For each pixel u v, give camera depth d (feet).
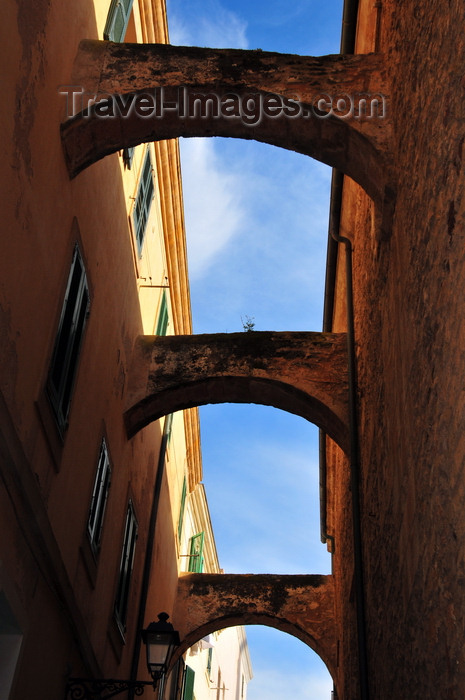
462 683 12.75
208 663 65.51
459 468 13.05
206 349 31.19
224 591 41.96
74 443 22.72
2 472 16.93
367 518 24.90
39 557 19.35
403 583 18.30
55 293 20.26
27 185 18.13
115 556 28.48
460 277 13.32
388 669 20.38
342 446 29.19
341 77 22.65
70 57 22.00
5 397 16.90
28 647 18.90
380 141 21.21
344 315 32.65
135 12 28.91
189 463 51.37
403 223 19.10
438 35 15.58
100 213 24.91
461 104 13.61
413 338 17.38
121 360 29.17
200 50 23.13
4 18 16.52
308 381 29.66
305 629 40.22
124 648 30.30
